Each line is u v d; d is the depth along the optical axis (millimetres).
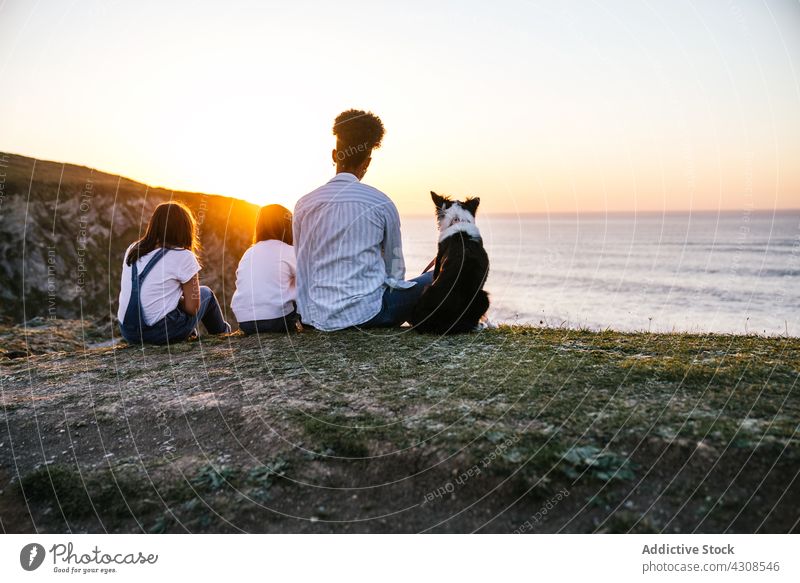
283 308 4211
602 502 1983
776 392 2582
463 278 4039
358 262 3879
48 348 7043
